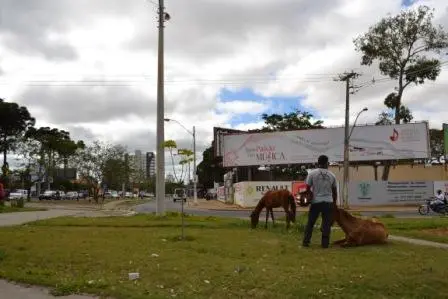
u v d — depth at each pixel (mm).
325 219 11734
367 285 7594
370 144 55844
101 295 7352
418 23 55594
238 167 61406
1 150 82000
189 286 7625
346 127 44781
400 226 18562
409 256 10328
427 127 55125
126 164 84750
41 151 76000
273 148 57844
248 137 58500
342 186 49062
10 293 7605
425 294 7289
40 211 31797
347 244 11797
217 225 18234
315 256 10281
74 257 9984
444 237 14492
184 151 14930
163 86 25016
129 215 25438
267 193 16922
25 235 13898
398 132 55531
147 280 8078
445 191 49562
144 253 10492
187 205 55312
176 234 14289
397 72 57000
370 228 12070
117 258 9883
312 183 11836
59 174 111375
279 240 13008
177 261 9531
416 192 49625
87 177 79750
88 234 14289
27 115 82125
